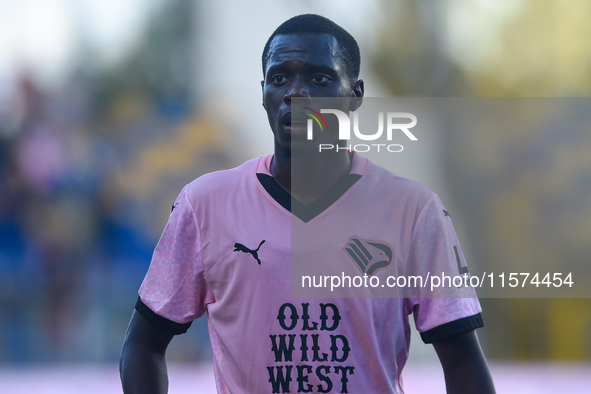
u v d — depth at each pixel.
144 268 27.75
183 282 7.02
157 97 32.75
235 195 6.96
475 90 29.33
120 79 33.38
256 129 32.12
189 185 7.25
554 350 22.53
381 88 29.81
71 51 33.31
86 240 27.41
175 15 35.09
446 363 6.74
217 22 34.47
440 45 29.88
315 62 6.57
